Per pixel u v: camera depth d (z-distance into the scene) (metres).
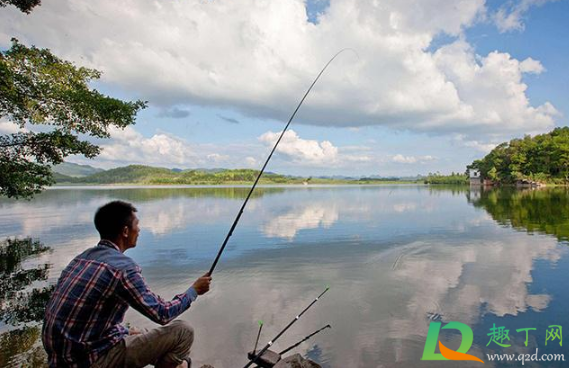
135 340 2.51
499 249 12.61
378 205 34.19
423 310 6.89
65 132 12.76
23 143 12.51
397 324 6.25
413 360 5.07
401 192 67.88
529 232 16.30
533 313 6.67
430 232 16.88
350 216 24.23
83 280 2.20
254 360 3.99
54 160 13.05
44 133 12.49
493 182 110.25
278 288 8.40
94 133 12.84
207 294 7.98
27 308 7.37
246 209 29.91
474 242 14.07
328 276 9.36
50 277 9.76
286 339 5.73
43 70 11.85
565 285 8.27
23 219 22.36
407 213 26.06
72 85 12.73
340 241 14.69
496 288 8.16
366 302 7.35
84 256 2.33
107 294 2.22
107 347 2.33
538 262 10.60
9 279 9.56
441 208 30.11
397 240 14.80
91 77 13.45
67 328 2.16
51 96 11.80
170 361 2.73
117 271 2.23
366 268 10.16
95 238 15.52
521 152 101.12
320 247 13.43
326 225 19.64
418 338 5.73
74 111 12.16
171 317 2.40
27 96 11.59
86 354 2.23
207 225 19.70
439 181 158.75
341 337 5.77
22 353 5.29
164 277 9.52
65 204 35.19
